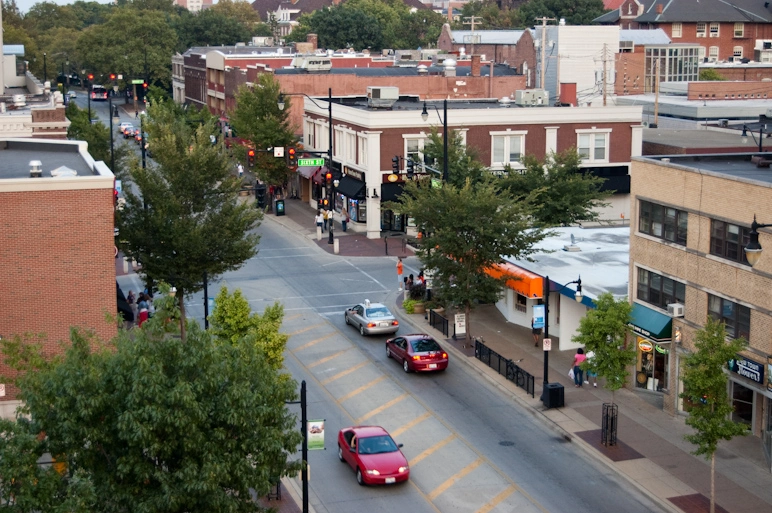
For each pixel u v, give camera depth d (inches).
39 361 935.0
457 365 1801.2
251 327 1360.7
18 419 868.0
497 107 3189.0
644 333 1545.3
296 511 1203.9
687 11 6638.8
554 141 3034.0
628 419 1504.7
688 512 1184.2
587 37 4862.2
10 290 1325.0
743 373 1358.3
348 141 3117.6
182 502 855.7
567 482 1289.4
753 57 6589.6
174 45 7199.8
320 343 1919.3
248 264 2598.4
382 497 1247.5
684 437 1201.4
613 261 1990.7
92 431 845.2
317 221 2918.3
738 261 1369.3
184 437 858.1
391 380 1706.4
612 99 4360.2
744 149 2842.0
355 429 1348.4
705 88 4197.8
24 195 1314.0
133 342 920.9
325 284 2384.4
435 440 1435.8
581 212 2475.4
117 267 2583.7
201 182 1828.2
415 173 2699.3
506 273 1872.5
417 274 2476.6
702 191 1432.1
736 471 1312.7
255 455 920.3
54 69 6451.8
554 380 1692.9
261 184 3582.7
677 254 1493.6
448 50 5880.9
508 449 1403.8
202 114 4542.3
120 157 3024.1
